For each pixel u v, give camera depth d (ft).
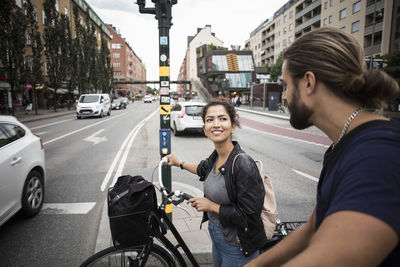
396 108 46.14
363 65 2.09
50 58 95.50
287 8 206.28
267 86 108.17
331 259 1.52
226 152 5.18
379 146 1.72
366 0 114.11
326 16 148.15
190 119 37.47
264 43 265.95
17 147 11.27
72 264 8.89
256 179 4.69
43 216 12.34
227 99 5.25
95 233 10.84
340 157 2.03
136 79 454.40
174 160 6.54
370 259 1.45
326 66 2.04
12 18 64.13
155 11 9.79
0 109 75.31
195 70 338.75
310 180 18.12
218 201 5.09
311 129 49.78
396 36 95.50
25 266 8.75
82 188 16.19
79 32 120.98
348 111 2.13
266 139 37.04
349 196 1.63
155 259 5.68
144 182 5.02
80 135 39.01
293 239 2.87
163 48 9.52
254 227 4.69
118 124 54.85
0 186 9.65
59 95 121.29
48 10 86.99
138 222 4.66
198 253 8.73
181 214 11.82
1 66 73.72
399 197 1.51
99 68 150.00
